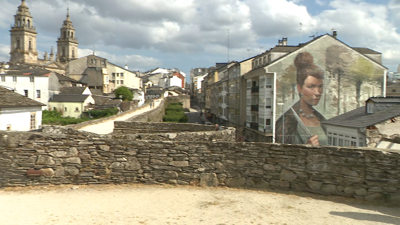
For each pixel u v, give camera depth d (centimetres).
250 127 4450
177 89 13150
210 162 789
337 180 729
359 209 658
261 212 629
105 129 2039
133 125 1557
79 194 716
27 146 765
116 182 785
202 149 791
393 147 1059
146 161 791
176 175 788
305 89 3903
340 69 3975
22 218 572
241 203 677
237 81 4975
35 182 762
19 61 12306
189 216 601
